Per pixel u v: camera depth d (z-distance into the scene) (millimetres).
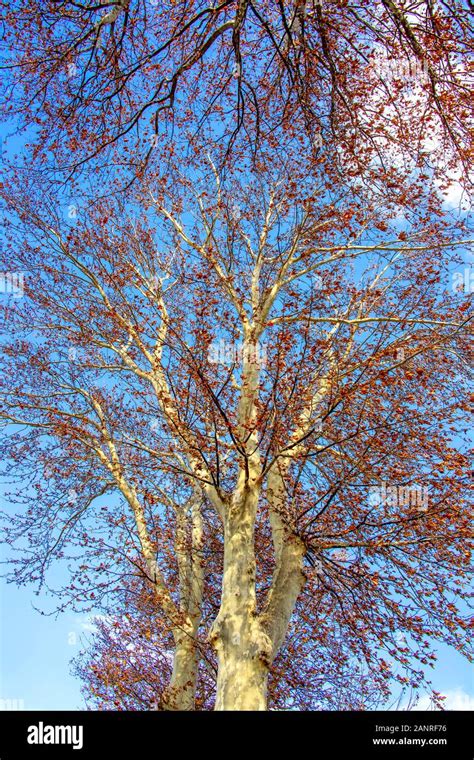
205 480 8945
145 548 10219
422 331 9727
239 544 8289
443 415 8984
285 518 8945
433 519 8156
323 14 8320
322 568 8914
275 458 8312
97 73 8680
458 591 8742
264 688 7102
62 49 8484
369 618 8844
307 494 9797
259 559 12695
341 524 9180
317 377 9125
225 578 8109
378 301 10867
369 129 8836
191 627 9828
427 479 8281
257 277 11516
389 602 8484
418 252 11156
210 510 13227
